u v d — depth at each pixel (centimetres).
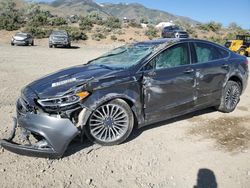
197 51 568
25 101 436
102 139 464
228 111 645
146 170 411
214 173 409
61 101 414
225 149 478
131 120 477
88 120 444
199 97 567
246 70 666
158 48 517
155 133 528
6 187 364
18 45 3041
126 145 479
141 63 491
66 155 441
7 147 420
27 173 394
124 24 5872
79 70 508
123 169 411
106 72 473
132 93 469
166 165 425
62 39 2917
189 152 464
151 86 490
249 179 397
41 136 413
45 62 1525
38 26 4894
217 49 614
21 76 1051
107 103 452
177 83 522
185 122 585
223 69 604
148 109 496
